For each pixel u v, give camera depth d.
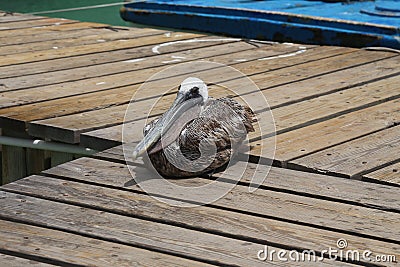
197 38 9.55
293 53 8.74
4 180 6.52
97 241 4.13
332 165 5.11
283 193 4.73
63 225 4.30
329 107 6.52
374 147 5.51
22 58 8.26
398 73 7.82
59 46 8.94
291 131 5.85
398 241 4.12
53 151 6.03
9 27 10.05
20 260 3.94
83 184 4.86
